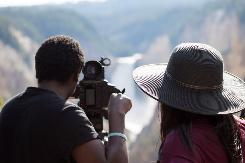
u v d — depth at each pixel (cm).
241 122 331
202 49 311
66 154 306
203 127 304
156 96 313
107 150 323
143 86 319
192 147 287
